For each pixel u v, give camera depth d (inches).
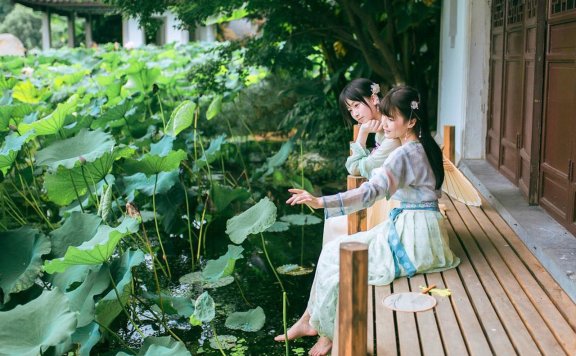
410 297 116.5
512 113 203.3
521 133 187.9
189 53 633.6
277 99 412.8
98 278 139.9
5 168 192.9
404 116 124.8
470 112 250.1
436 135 310.0
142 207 249.0
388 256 126.4
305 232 238.5
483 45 245.4
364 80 147.5
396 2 325.4
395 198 130.4
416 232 126.8
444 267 129.3
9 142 191.6
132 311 164.6
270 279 191.0
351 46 352.5
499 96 225.1
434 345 99.9
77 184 183.6
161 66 517.0
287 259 209.2
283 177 291.6
